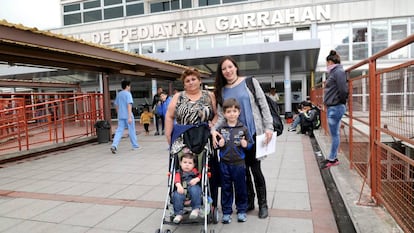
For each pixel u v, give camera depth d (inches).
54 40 256.1
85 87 844.0
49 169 253.8
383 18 636.1
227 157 129.4
